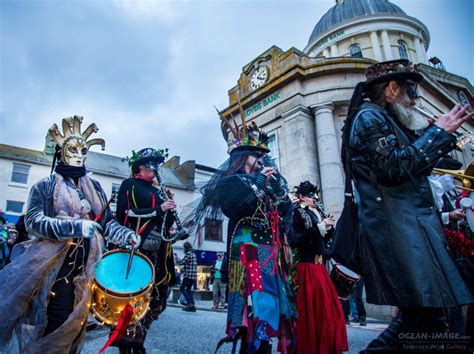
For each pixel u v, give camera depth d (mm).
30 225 2199
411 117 1919
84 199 2568
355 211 1819
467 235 2379
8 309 2008
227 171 2596
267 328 1925
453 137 1609
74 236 2146
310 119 10516
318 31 25922
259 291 1992
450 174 2365
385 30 22828
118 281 2285
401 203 1607
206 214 2789
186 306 8164
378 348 1691
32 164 23078
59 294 2162
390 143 1602
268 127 11188
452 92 15719
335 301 2875
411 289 1451
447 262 1483
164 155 3291
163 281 2914
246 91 12555
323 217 3479
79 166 2613
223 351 3314
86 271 2242
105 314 2199
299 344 2734
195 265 8359
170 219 3137
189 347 3504
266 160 2752
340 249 1780
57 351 1984
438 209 1823
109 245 2971
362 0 25422
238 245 2203
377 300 1582
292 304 2318
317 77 10711
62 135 2719
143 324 2641
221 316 6965
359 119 1750
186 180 26047
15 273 2094
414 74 1853
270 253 2205
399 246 1535
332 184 9297
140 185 3074
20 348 2033
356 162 1822
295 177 9883
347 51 23359
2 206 21531
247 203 2248
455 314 1738
